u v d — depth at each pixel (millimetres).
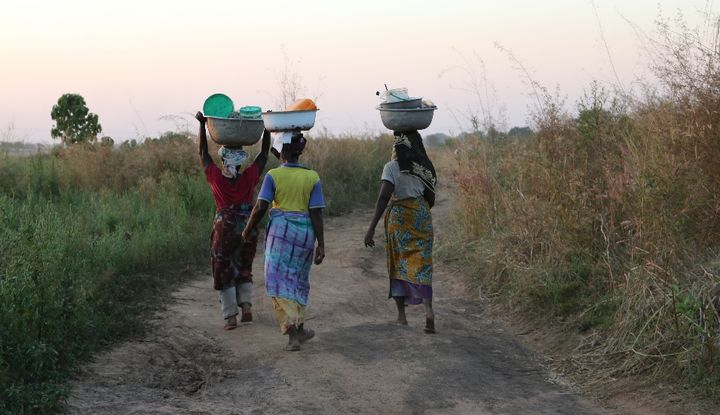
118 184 13844
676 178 6711
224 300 6793
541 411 5312
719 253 6273
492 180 9977
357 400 5395
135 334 6477
